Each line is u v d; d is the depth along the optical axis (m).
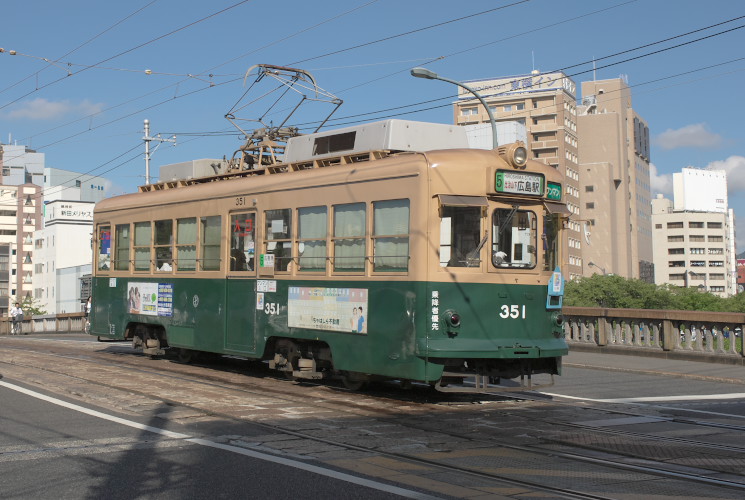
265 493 6.17
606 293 85.00
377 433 8.72
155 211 16.28
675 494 6.22
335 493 6.16
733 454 7.80
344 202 11.77
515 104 108.56
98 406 10.48
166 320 15.71
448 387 10.80
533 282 11.27
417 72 22.19
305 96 18.02
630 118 133.00
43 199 112.88
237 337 13.80
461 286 10.67
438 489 6.30
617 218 121.69
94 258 18.48
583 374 15.46
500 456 7.63
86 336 33.50
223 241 14.25
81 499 6.01
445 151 10.91
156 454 7.55
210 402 10.68
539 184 11.31
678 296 87.62
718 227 166.88
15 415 9.75
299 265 12.53
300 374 12.55
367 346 11.23
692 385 13.82
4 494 6.12
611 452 7.88
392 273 10.94
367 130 12.22
